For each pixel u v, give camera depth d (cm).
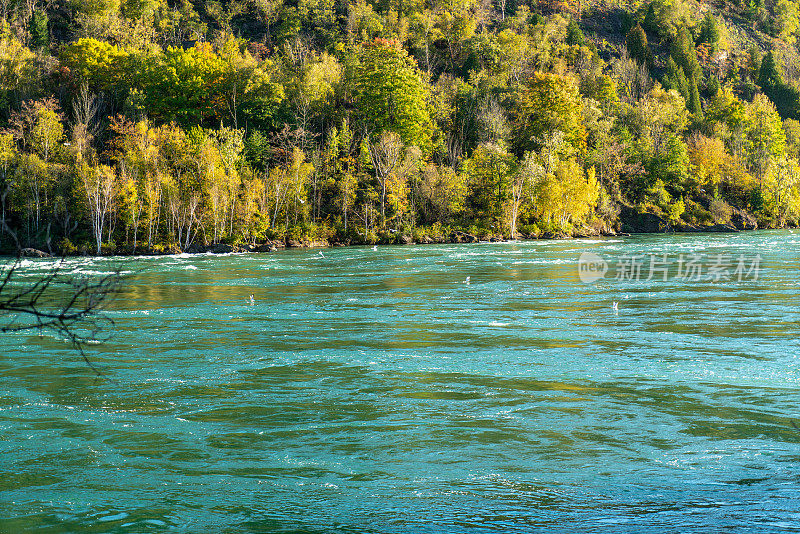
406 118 10962
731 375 2016
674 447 1442
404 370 2128
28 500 1192
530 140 11881
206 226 8300
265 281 4662
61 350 2453
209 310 3381
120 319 3119
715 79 18450
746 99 18975
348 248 8262
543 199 10000
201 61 10731
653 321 2944
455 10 18025
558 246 7875
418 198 10012
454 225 9819
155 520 1112
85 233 7994
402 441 1495
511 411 1703
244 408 1745
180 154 8856
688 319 2973
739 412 1666
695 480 1261
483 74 13788
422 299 3734
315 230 9062
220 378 2047
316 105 11200
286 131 10138
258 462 1376
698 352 2330
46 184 7806
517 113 12725
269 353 2391
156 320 3094
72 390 1917
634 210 11669
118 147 8944
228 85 10850
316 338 2656
